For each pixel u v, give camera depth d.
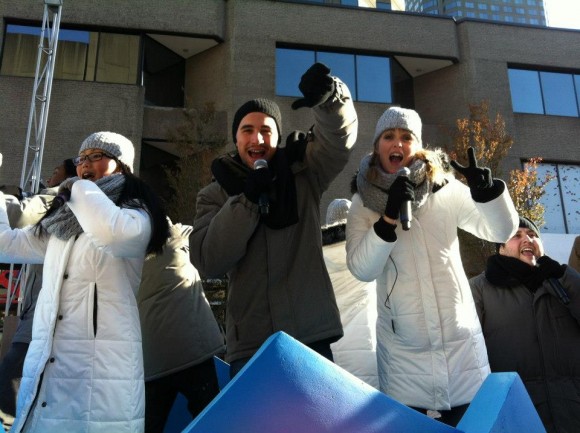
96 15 14.95
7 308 6.96
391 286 2.57
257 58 15.58
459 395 2.39
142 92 14.75
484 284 3.49
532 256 3.42
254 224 2.30
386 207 2.29
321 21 16.25
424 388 2.42
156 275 3.01
